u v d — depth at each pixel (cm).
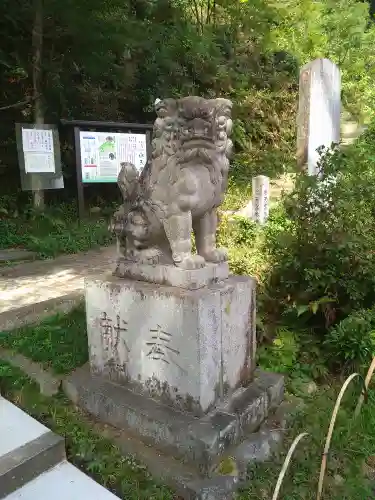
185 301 248
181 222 262
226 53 1298
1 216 866
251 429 280
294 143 1237
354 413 305
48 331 382
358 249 360
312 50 1460
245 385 301
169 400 268
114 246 807
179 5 1232
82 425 285
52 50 936
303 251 384
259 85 1298
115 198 1043
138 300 272
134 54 1066
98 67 970
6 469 232
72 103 990
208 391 260
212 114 254
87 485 238
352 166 411
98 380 306
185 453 248
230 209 793
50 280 579
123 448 265
